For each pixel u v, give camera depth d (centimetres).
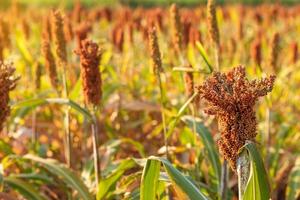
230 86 357
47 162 565
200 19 1408
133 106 793
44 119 915
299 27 1819
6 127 808
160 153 666
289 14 1883
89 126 838
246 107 345
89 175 637
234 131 347
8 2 2259
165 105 757
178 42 671
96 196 539
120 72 1005
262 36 1108
